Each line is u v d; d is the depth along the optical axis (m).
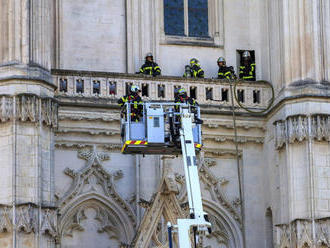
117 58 91.69
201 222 69.75
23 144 81.00
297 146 85.44
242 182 90.06
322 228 83.19
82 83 88.12
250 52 93.12
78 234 86.88
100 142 88.12
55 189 86.69
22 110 81.19
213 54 93.38
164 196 82.06
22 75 81.94
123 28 92.19
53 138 82.56
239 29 93.88
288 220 85.12
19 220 79.31
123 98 77.56
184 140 73.12
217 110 89.75
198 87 90.06
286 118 85.81
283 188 86.00
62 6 91.44
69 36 91.25
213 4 94.44
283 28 88.00
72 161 87.56
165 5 93.62
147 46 91.75
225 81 90.50
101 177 87.81
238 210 89.56
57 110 82.94
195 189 71.25
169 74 92.19
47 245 80.06
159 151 77.06
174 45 92.75
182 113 74.00
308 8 87.62
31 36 83.00
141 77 89.06
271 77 90.62
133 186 88.12
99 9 92.12
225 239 89.31
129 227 87.25
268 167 89.62
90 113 87.81
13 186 80.00
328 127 85.19
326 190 84.44
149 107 76.00
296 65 87.06
